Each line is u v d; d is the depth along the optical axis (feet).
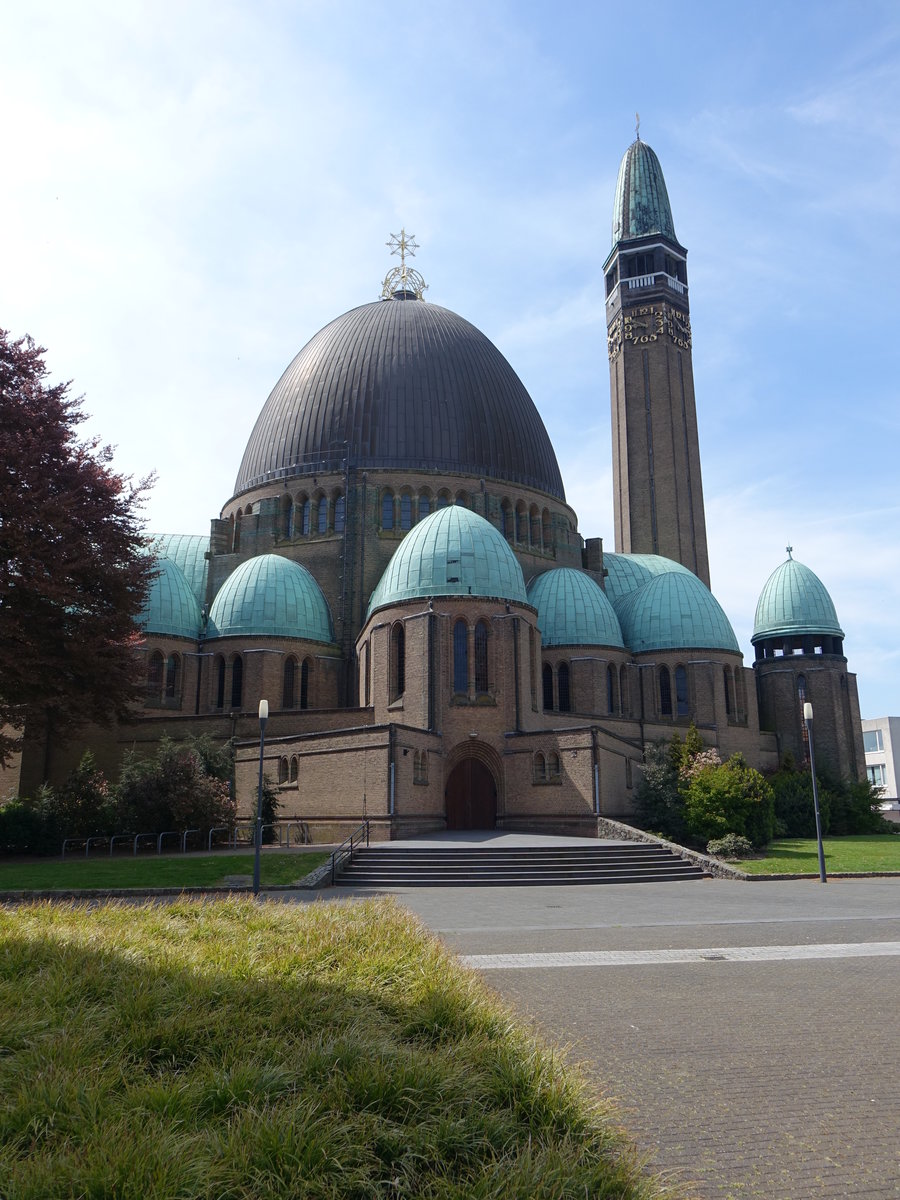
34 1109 23.09
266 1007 32.55
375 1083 24.58
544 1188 20.34
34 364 114.01
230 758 150.30
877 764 402.52
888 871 110.22
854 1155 24.80
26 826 118.01
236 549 203.72
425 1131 22.75
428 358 205.26
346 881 97.86
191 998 32.81
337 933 44.70
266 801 140.26
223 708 174.50
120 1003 31.86
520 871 102.94
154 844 124.57
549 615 190.19
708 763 152.56
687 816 145.38
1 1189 19.45
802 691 226.79
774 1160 24.48
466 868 104.12
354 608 186.19
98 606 113.80
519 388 220.84
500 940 59.00
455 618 154.10
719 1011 39.91
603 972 48.55
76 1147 21.50
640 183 279.69
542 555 204.13
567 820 139.85
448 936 60.64
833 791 195.93
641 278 270.26
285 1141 21.26
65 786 125.59
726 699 200.34
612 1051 33.96
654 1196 20.80
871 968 49.93
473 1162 21.97
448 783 151.94
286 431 204.54
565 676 187.83
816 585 234.38
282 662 176.35
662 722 191.31
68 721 115.75
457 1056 27.22
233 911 53.88
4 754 111.65
